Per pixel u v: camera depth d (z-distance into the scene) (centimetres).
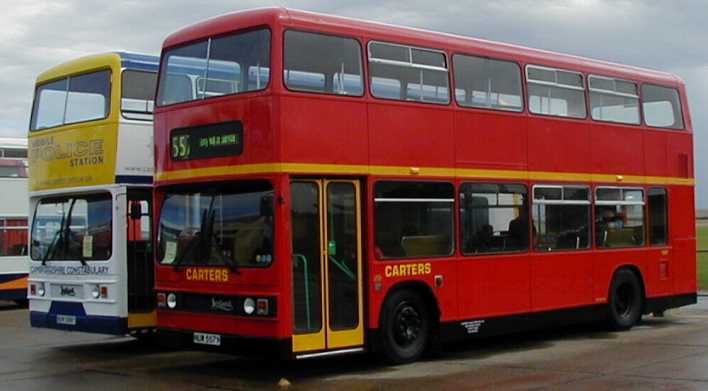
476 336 1453
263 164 1208
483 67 1504
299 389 1168
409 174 1361
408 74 1380
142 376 1319
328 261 1255
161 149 1366
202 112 1295
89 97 1586
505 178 1519
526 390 1115
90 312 1541
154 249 1383
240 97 1242
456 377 1233
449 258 1416
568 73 1662
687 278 1898
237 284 1234
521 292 1534
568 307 1622
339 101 1275
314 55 1256
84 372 1369
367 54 1324
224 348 1250
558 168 1620
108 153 1527
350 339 1273
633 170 1784
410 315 1370
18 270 2594
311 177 1241
